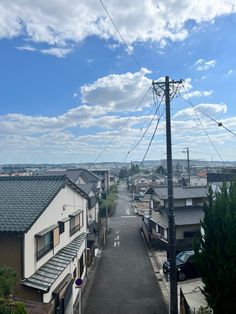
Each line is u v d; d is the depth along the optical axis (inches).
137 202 2415.1
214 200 384.5
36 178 649.6
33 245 477.1
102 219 1711.4
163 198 1086.4
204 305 440.8
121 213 1939.0
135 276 764.6
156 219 1133.7
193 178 2412.6
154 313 549.3
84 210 878.4
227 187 376.2
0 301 307.6
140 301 608.7
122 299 620.7
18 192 590.2
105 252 1027.3
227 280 315.6
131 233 1338.6
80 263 719.7
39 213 492.7
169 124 506.0
